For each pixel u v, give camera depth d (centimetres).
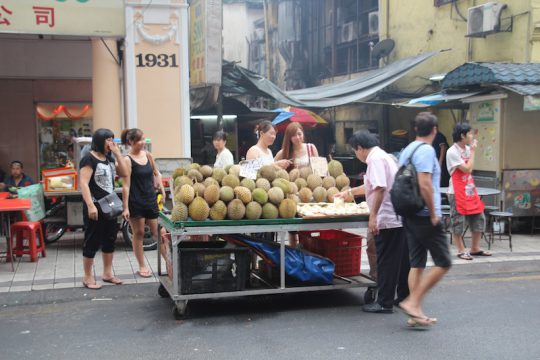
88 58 1225
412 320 515
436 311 567
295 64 2205
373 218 541
